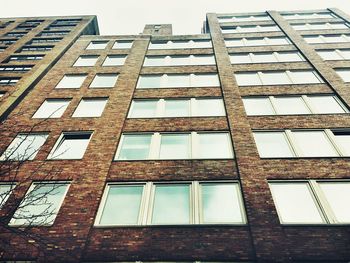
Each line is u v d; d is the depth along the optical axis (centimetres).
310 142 1334
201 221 998
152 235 951
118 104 1631
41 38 3041
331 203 1036
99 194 1090
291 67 1973
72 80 1969
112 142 1350
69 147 1390
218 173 1179
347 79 1806
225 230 952
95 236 957
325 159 1209
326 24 2702
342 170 1150
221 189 1118
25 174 1211
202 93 1734
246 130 1376
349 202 1036
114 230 973
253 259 869
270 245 879
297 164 1195
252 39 2497
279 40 2441
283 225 950
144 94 1752
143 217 1021
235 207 1042
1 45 2956
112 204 1085
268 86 1769
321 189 1089
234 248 898
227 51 2262
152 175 1190
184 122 1495
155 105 1670
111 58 2272
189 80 1906
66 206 1047
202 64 2127
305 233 924
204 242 920
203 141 1380
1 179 1185
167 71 2011
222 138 1390
